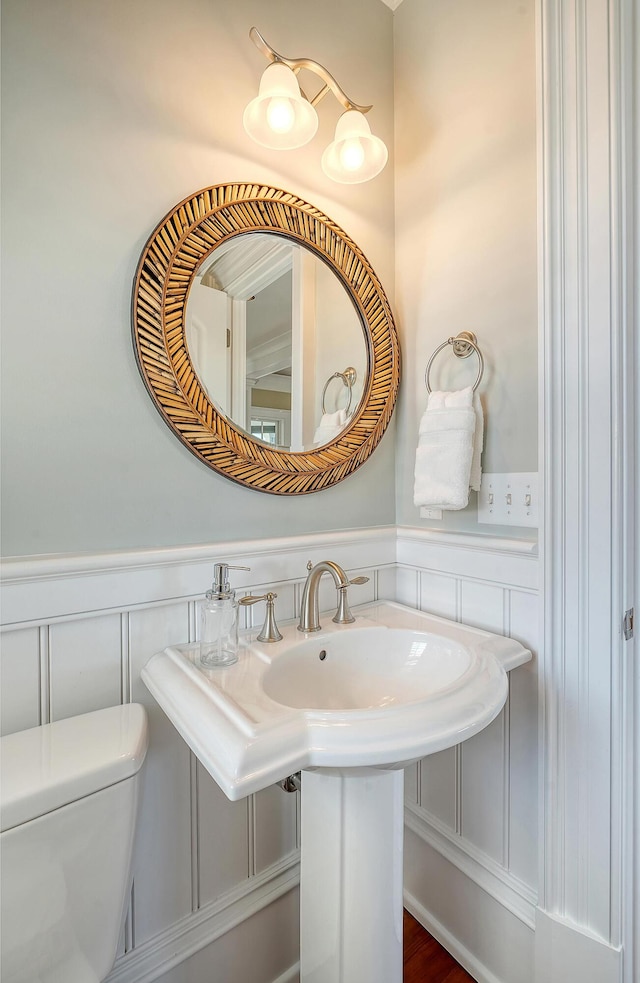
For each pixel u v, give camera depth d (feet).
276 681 2.75
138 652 2.84
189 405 2.98
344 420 3.83
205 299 3.10
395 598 4.21
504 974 3.38
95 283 2.69
